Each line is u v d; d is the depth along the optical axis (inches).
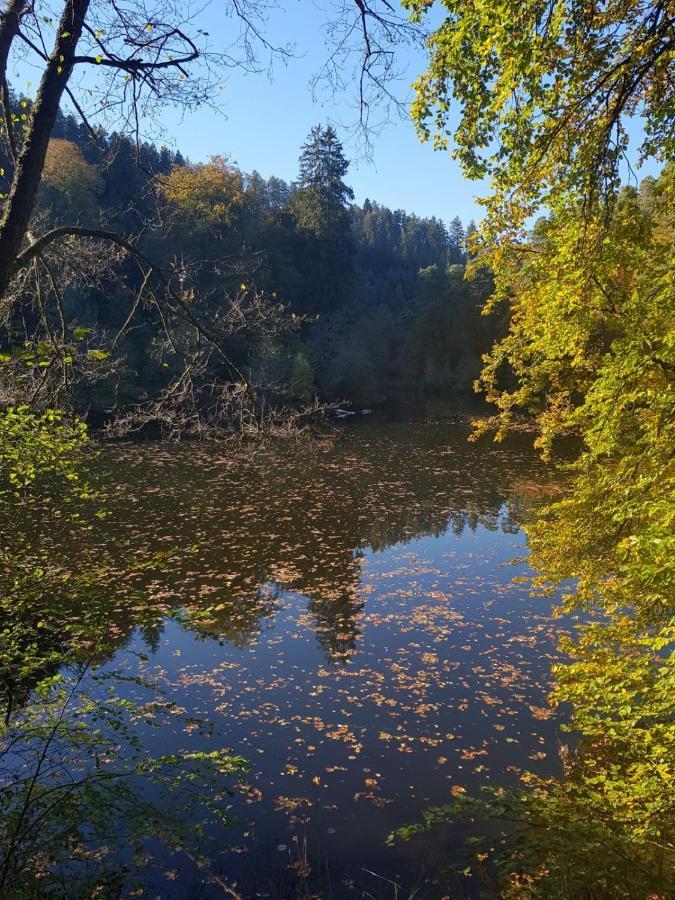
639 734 178.9
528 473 980.6
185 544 603.5
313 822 227.9
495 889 185.9
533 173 197.2
